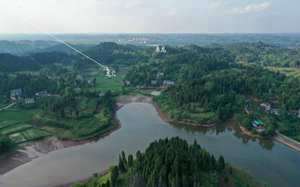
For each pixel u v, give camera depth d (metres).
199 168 142.25
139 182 130.12
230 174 149.88
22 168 177.62
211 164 146.50
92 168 176.75
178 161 135.25
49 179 165.00
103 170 173.50
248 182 149.62
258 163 182.50
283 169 175.00
